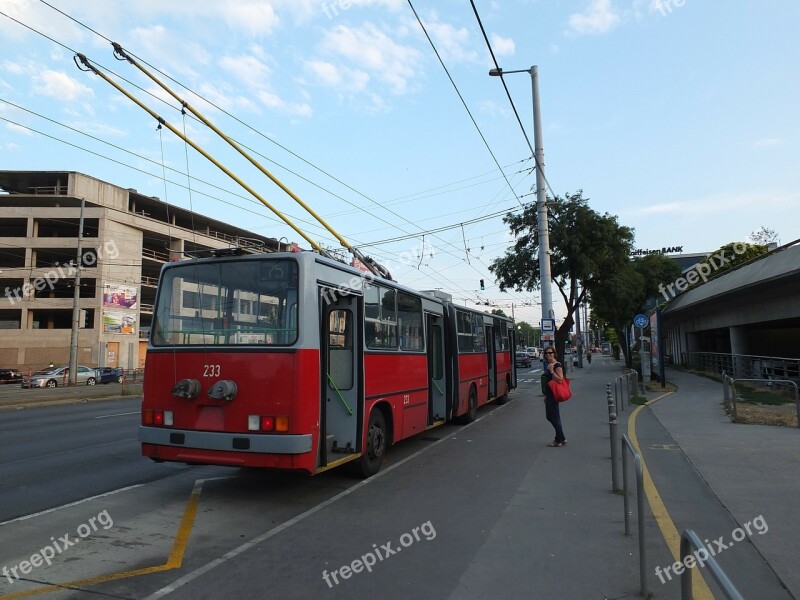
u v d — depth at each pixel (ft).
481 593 14.87
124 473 29.60
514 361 69.56
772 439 35.58
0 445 38.73
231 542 18.98
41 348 170.40
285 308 23.20
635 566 16.53
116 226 173.99
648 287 122.11
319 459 23.75
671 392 69.36
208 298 24.50
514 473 28.71
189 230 198.59
